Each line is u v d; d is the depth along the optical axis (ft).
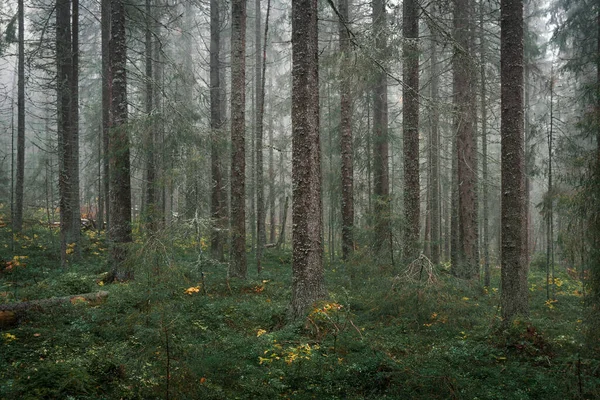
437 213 70.44
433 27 31.71
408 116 38.91
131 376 16.92
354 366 20.06
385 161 54.24
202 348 20.63
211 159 53.93
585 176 23.84
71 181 51.39
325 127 66.64
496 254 82.69
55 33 56.34
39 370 15.71
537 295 45.11
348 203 50.11
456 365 21.63
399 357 22.80
